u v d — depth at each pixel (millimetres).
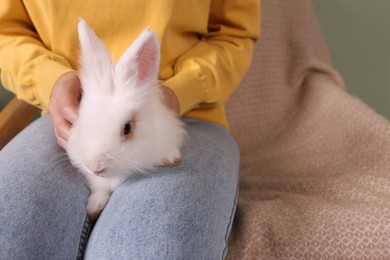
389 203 717
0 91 1000
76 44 698
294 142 969
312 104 1006
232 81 740
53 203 549
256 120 995
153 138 568
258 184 839
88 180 612
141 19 686
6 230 510
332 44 1277
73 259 542
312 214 704
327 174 861
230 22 780
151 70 567
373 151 858
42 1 681
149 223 505
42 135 647
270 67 1012
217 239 530
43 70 643
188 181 559
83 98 577
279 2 1013
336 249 656
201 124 707
